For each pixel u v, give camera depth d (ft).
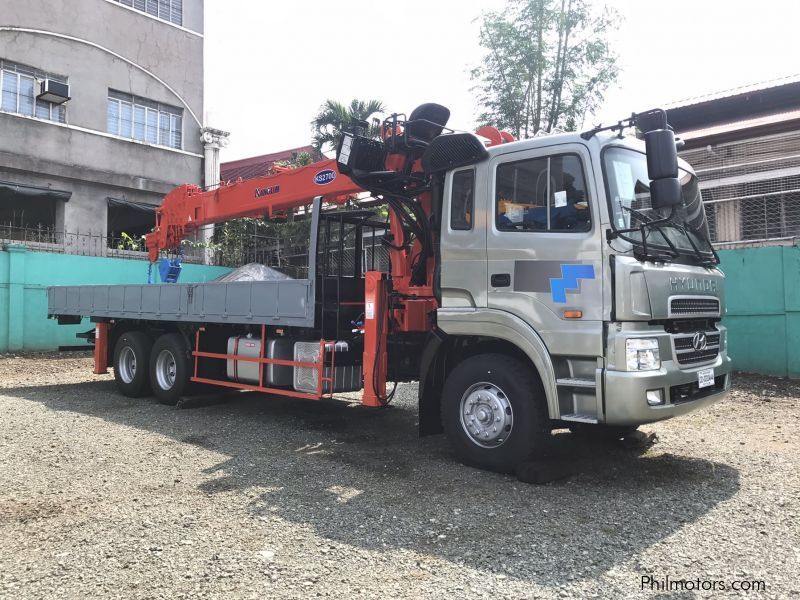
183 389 28.50
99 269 53.36
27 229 57.52
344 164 21.44
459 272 18.69
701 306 17.60
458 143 18.94
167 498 15.74
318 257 22.54
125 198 64.18
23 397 31.35
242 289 24.79
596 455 19.93
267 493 16.16
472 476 17.56
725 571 11.62
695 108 54.34
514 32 54.54
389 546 12.80
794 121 43.01
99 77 62.08
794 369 33.45
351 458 19.62
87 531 13.55
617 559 12.14
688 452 20.39
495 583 11.16
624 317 15.37
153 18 66.74
